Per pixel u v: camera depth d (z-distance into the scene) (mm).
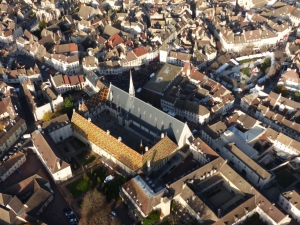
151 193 195750
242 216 192250
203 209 192875
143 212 192000
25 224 186375
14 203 196500
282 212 189500
